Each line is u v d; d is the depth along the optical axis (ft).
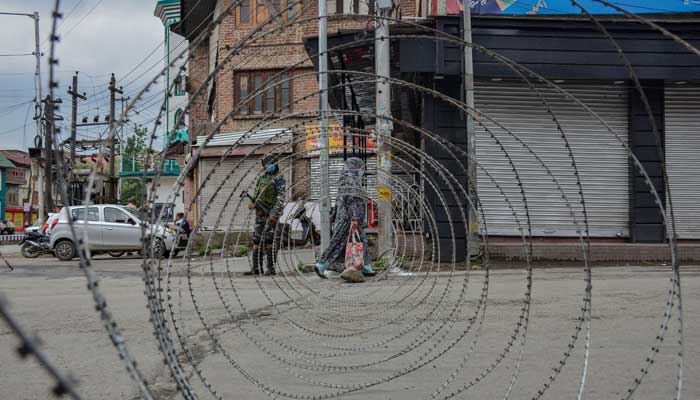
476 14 44.24
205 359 15.46
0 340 17.74
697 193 47.29
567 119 47.62
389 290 28.02
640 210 46.80
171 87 7.93
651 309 21.59
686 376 13.44
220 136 72.02
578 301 23.50
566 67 44.50
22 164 253.65
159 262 9.18
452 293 26.48
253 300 25.23
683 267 41.39
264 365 14.88
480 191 47.16
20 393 12.69
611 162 47.67
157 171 8.32
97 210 64.59
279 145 19.08
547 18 44.09
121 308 23.53
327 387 12.98
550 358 15.08
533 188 47.52
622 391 12.42
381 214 38.27
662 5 44.47
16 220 241.76
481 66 44.27
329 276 33.96
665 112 47.44
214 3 80.59
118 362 15.07
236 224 70.08
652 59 44.52
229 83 73.67
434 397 12.17
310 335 18.22
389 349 16.39
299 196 36.81
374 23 38.32
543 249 45.19
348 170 31.42
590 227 47.75
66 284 34.42
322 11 38.91
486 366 14.48
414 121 57.16
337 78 38.65
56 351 16.26
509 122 47.44
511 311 21.50
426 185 44.37
